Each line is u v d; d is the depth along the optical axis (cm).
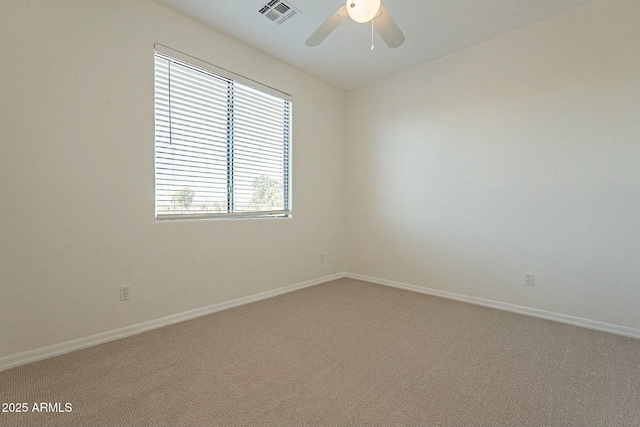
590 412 141
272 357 193
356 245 412
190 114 263
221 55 279
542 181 264
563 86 252
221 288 283
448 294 325
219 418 137
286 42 294
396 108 366
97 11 208
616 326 232
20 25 179
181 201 259
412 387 161
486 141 296
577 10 244
